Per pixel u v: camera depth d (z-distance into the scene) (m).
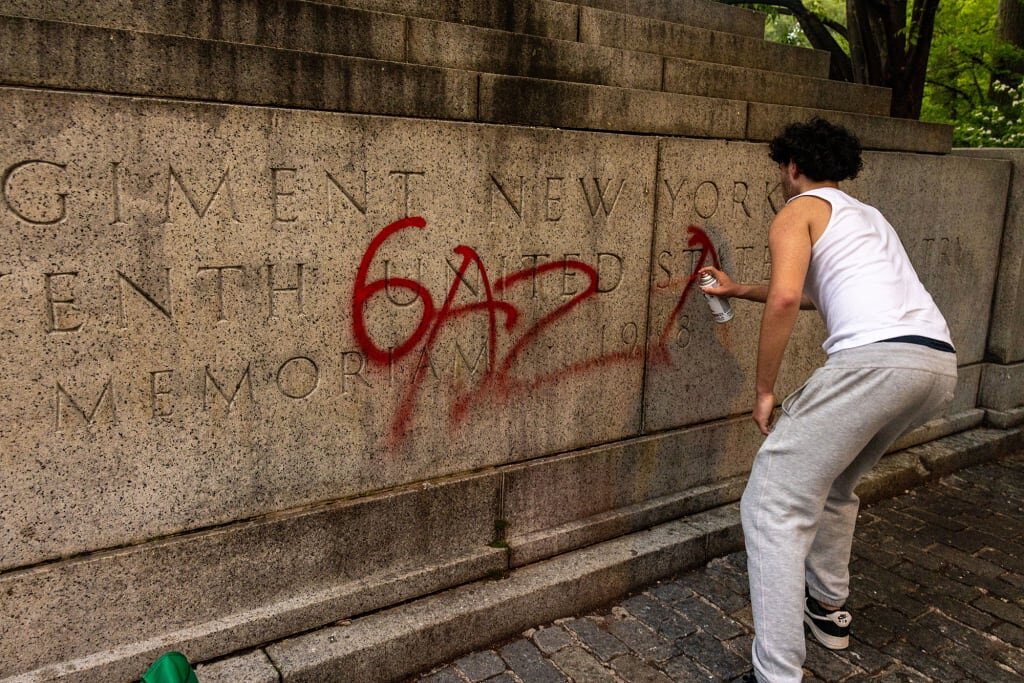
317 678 2.41
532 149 2.80
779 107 3.52
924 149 4.23
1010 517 4.04
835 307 2.47
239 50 2.17
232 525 2.40
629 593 3.18
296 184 2.32
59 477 2.10
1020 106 8.80
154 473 2.24
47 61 1.92
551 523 3.14
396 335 2.61
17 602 2.09
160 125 2.08
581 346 3.10
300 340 2.42
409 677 2.62
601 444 3.26
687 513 3.52
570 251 2.98
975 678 2.73
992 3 10.01
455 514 2.85
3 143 1.89
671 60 3.27
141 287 2.13
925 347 2.35
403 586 2.72
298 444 2.48
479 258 2.75
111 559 2.20
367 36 2.51
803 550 2.43
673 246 3.29
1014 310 4.91
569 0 3.18
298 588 2.54
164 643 2.29
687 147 3.24
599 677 2.65
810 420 2.39
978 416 5.02
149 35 2.04
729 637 2.91
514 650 2.79
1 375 1.98
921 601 3.22
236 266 2.27
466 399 2.82
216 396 2.30
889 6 7.92
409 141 2.51
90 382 2.10
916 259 4.34
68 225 2.00
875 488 4.16
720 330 3.55
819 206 2.53
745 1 8.97
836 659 2.81
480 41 2.75
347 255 2.46
